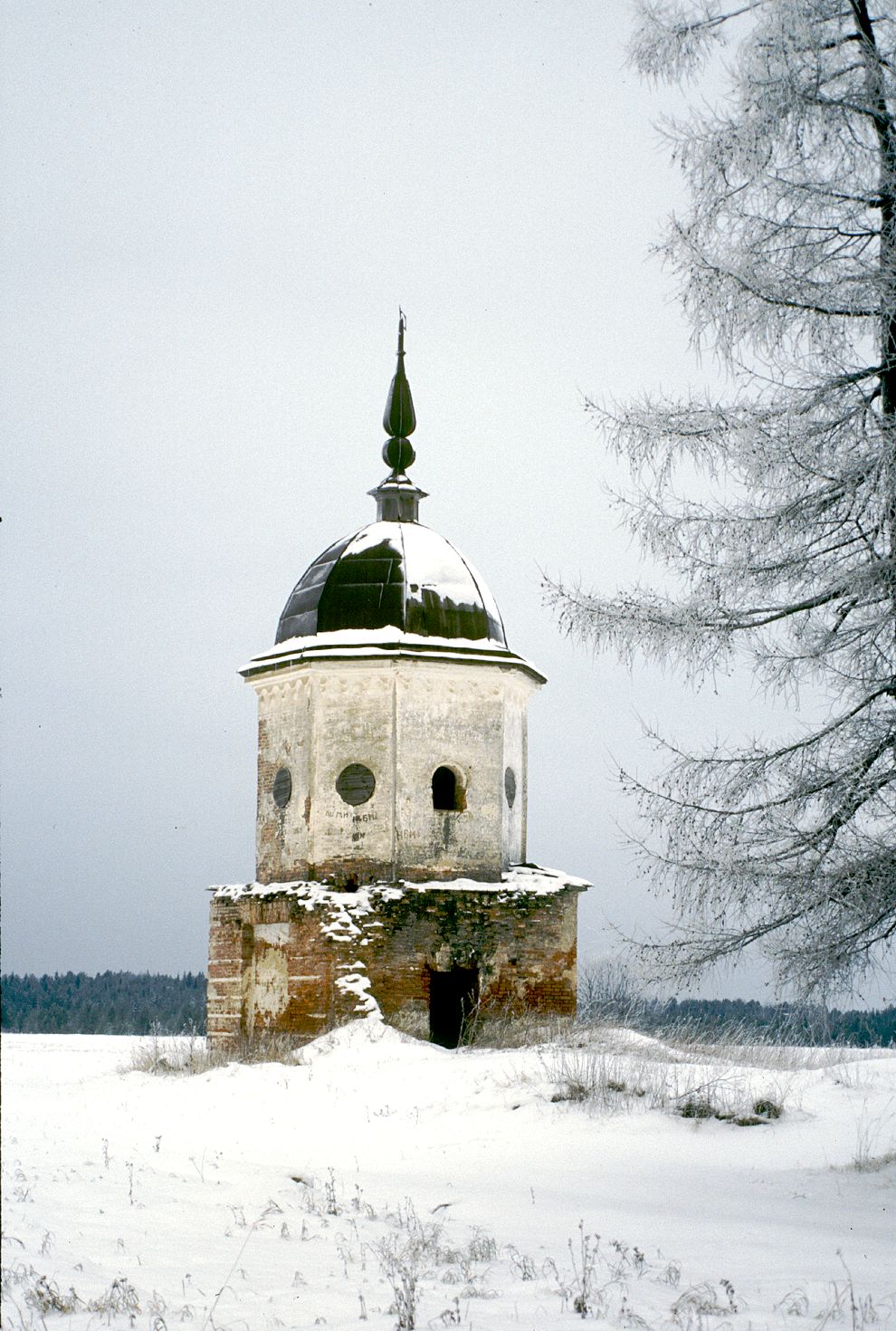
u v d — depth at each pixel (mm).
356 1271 10484
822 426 14766
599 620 15430
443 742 26500
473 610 27375
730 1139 17422
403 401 29828
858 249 15047
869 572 14234
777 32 14789
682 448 15266
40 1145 17047
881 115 14875
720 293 14859
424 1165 17031
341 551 27953
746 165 14891
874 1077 20938
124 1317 8773
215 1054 24859
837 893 14320
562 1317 8789
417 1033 24719
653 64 16281
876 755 14578
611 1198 14578
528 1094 19578
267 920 26188
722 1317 8758
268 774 27594
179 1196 13758
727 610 15336
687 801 15172
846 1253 11172
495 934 25797
